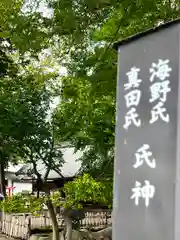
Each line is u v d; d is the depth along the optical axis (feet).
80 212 42.73
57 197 33.71
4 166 46.44
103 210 43.45
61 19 20.76
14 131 31.91
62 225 47.29
